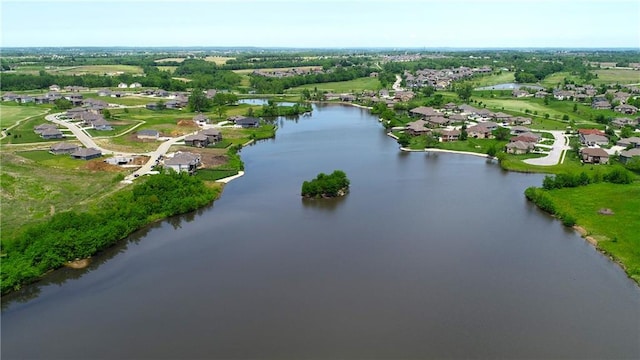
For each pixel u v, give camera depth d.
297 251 79.19
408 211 97.75
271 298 64.75
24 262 70.62
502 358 52.72
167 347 54.78
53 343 55.94
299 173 126.44
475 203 102.88
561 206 97.25
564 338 56.06
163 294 66.31
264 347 54.53
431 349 54.12
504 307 62.44
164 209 95.94
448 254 77.88
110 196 99.62
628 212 93.81
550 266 73.94
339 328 57.97
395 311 61.44
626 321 59.44
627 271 71.75
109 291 67.50
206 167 127.69
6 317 61.69
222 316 60.75
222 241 83.62
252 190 112.19
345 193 109.62
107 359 52.97
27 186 105.12
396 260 75.69
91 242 77.81
